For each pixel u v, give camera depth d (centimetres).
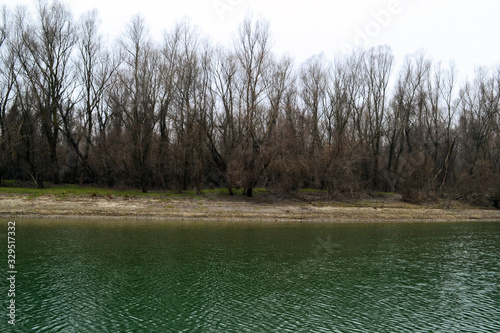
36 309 1241
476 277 1725
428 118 5194
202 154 3803
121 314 1223
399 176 4791
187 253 1961
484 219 3753
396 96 5125
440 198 4488
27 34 3756
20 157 3791
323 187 4284
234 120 3850
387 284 1602
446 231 2923
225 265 1781
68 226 2511
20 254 1831
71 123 4169
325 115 4975
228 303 1341
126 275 1590
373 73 5034
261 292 1459
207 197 3762
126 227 2561
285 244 2241
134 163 3941
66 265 1688
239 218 3138
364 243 2364
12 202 3041
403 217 3566
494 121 5109
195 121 3828
